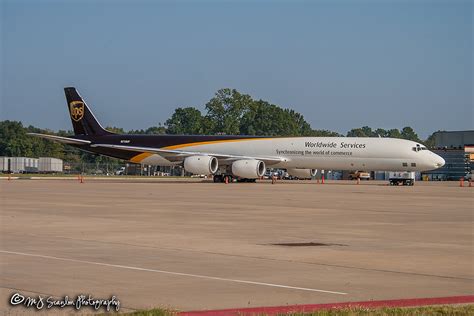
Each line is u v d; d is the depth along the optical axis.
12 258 29.64
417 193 91.75
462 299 22.05
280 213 54.72
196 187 104.19
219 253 31.72
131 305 20.91
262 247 33.84
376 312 19.78
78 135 134.50
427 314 19.64
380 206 63.88
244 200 71.06
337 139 118.44
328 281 24.94
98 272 26.34
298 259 30.09
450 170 199.38
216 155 120.00
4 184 114.56
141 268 27.36
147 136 130.50
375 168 116.62
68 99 134.62
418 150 114.75
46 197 74.06
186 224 45.00
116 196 77.19
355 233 40.56
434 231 42.00
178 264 28.44
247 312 19.92
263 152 121.81
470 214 55.03
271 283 24.42
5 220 46.91
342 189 102.50
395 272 26.97
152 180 152.38
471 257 31.08
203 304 21.08
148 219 48.44
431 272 27.06
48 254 30.91
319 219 49.78
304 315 19.33
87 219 48.03
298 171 128.50
